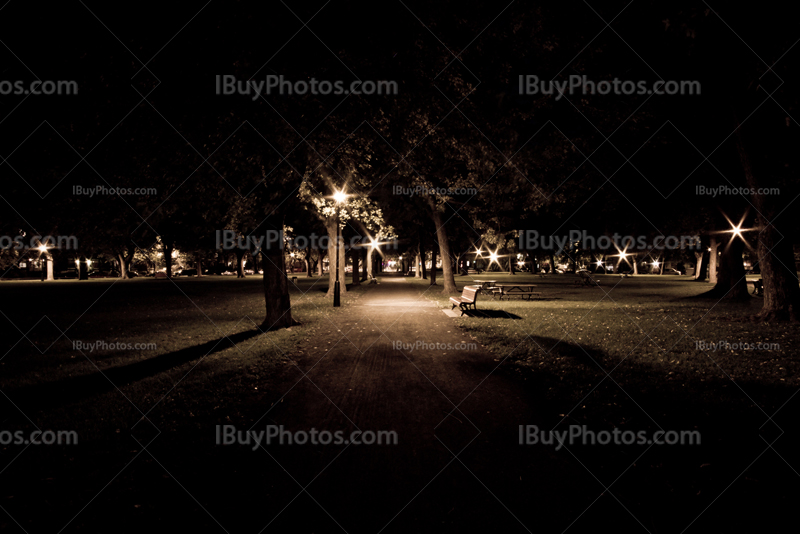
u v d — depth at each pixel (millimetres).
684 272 67875
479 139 9781
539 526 3051
